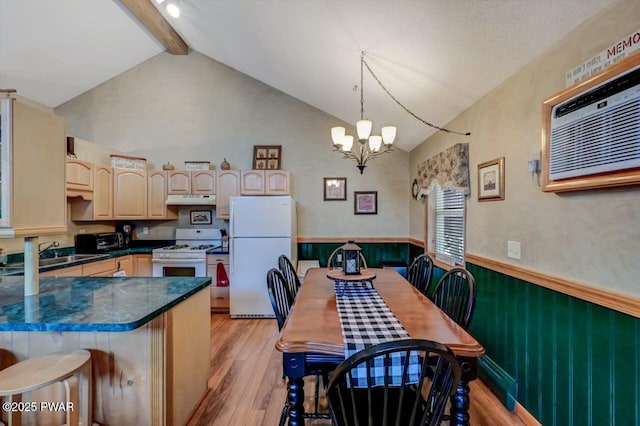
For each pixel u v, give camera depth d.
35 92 4.17
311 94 4.24
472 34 1.91
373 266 4.69
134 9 3.56
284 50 3.28
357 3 2.06
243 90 4.76
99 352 1.65
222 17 3.20
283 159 4.72
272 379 2.49
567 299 1.63
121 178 4.24
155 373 1.65
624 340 1.32
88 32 3.70
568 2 1.44
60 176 1.88
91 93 4.70
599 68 1.41
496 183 2.28
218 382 2.45
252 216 3.99
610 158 1.30
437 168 3.34
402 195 4.70
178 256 4.14
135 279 2.31
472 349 1.32
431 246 3.81
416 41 2.19
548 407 1.77
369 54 2.59
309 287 2.36
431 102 2.93
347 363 1.06
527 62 1.92
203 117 4.77
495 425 1.93
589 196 1.50
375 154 2.95
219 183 4.41
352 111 4.13
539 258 1.85
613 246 1.37
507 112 2.16
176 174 4.42
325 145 4.72
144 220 4.77
